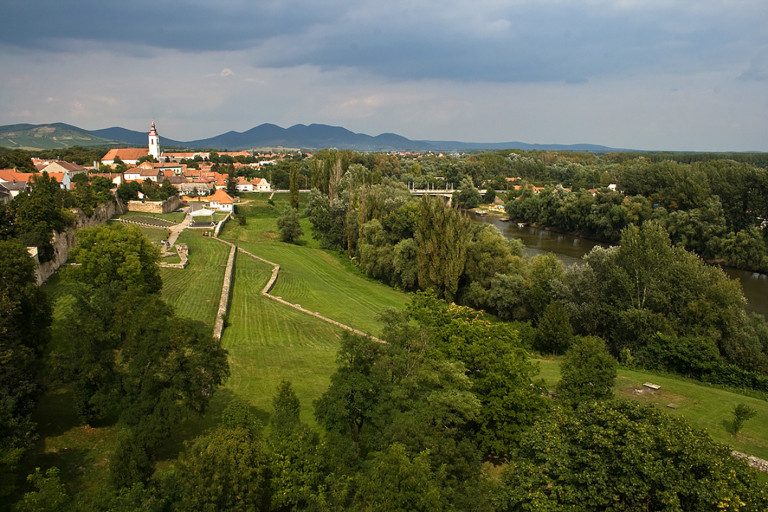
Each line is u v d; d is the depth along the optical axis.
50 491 23.89
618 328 69.31
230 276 81.62
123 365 32.69
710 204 137.12
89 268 54.00
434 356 37.59
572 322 73.44
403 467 24.09
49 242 70.81
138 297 34.44
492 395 37.12
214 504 22.62
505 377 37.09
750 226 131.62
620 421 25.62
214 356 32.09
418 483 23.86
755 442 42.66
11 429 27.44
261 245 120.38
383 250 104.44
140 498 24.38
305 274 99.06
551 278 80.62
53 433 33.06
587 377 41.88
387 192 136.25
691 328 64.81
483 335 40.72
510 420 37.22
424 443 28.50
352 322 71.81
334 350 57.78
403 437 28.27
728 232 133.62
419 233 93.06
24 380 29.72
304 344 58.97
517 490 26.19
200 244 106.25
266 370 48.56
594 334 72.50
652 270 69.81
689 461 23.33
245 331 60.72
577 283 75.19
